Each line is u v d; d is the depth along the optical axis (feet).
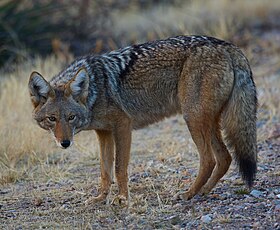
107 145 36.40
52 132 34.94
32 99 35.40
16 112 51.83
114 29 86.17
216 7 89.97
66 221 32.73
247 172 34.37
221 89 34.55
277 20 84.12
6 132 47.16
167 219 32.04
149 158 43.88
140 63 36.29
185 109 35.17
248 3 89.45
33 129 47.29
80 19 81.71
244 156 34.65
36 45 78.07
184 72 35.24
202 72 34.76
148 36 79.82
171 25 84.84
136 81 36.29
